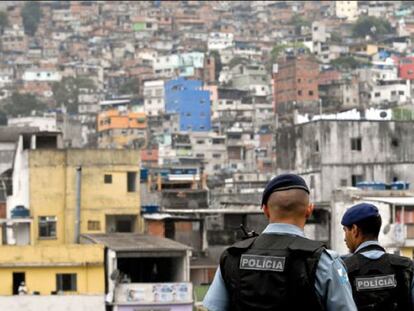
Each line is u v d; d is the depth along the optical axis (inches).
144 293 2689.5
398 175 3489.2
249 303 540.1
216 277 556.7
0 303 2682.1
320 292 533.3
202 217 3139.8
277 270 537.3
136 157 3193.9
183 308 2687.0
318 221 2984.7
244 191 4121.6
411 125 3506.4
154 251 2684.5
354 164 3472.0
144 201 3590.1
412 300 684.7
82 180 3161.9
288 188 555.5
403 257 691.4
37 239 3125.0
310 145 3516.2
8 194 3508.9
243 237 563.2
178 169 5221.5
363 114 3789.4
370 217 692.7
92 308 2721.5
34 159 3147.1
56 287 2751.0
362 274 684.1
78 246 2758.4
